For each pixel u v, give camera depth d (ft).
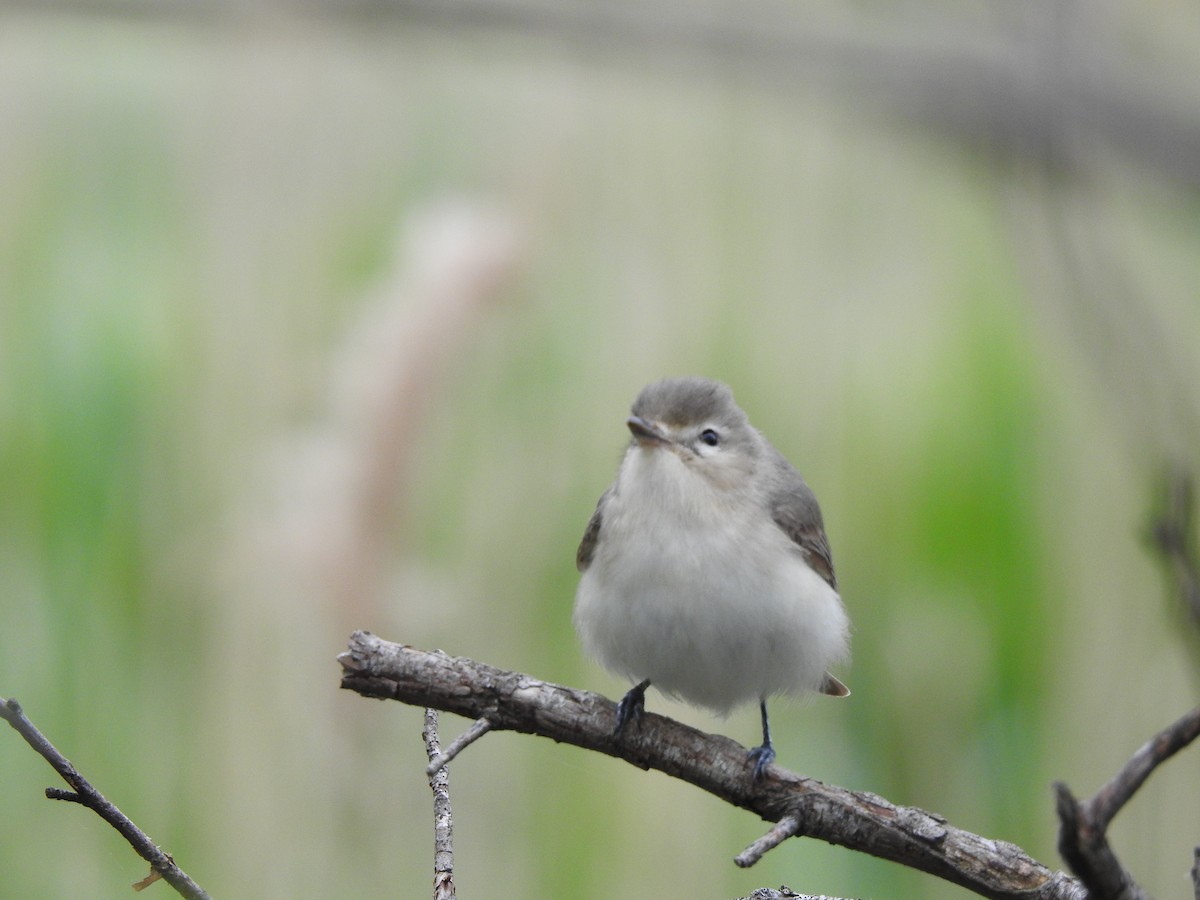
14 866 14.80
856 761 14.96
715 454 14.78
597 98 15.06
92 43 15.01
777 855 14.90
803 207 15.06
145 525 14.90
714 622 14.74
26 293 14.96
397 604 14.85
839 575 14.99
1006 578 14.98
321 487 14.85
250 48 15.02
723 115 15.07
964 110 14.98
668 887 14.88
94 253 14.97
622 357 14.99
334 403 14.89
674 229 15.03
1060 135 14.94
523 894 14.87
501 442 14.94
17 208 14.97
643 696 14.65
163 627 14.88
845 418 15.02
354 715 14.85
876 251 15.06
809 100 15.06
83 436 14.92
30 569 14.88
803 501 14.82
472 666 14.57
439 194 15.01
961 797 14.94
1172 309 14.97
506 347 14.96
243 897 14.83
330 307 14.96
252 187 14.99
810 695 14.80
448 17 15.05
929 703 14.97
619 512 14.76
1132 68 14.98
